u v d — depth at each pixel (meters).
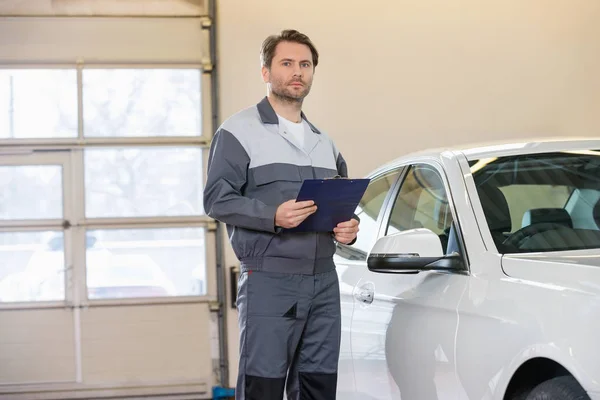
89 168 8.58
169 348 8.57
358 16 8.81
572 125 9.09
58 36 8.52
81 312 8.52
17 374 8.47
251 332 3.80
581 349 2.77
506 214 3.67
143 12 8.58
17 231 8.52
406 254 3.60
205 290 8.65
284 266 3.79
